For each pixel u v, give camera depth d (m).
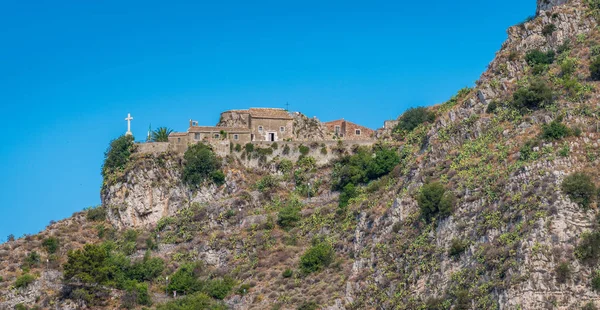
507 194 161.62
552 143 167.12
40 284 187.00
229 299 180.62
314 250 181.62
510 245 152.75
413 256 166.12
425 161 185.62
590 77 182.75
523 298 145.75
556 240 150.75
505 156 170.75
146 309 180.50
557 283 146.88
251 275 184.88
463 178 171.88
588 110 173.25
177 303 177.75
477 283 152.38
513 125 178.75
